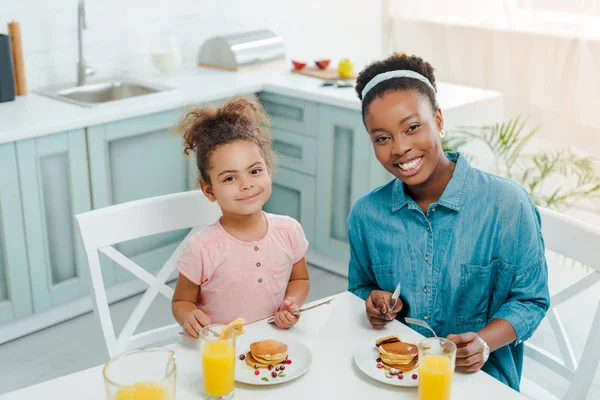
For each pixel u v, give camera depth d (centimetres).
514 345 148
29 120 257
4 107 275
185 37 355
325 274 326
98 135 269
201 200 176
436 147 142
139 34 337
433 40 434
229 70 343
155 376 113
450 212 148
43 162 258
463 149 319
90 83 322
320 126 303
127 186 286
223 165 147
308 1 404
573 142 393
